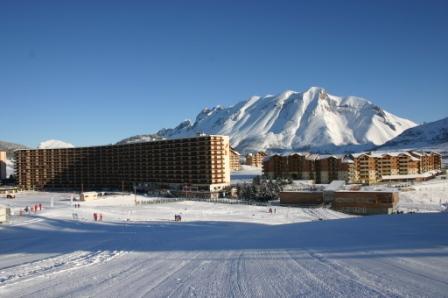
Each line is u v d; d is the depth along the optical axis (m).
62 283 14.37
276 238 26.06
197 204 111.69
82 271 16.91
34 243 37.28
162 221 70.19
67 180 188.50
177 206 106.75
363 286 11.50
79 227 61.81
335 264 15.20
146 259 19.84
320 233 27.27
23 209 100.06
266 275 13.92
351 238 22.92
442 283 11.48
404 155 169.38
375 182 153.75
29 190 191.38
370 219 37.78
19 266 20.22
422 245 18.69
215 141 145.25
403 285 11.39
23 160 195.75
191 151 149.50
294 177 165.25
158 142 160.50
